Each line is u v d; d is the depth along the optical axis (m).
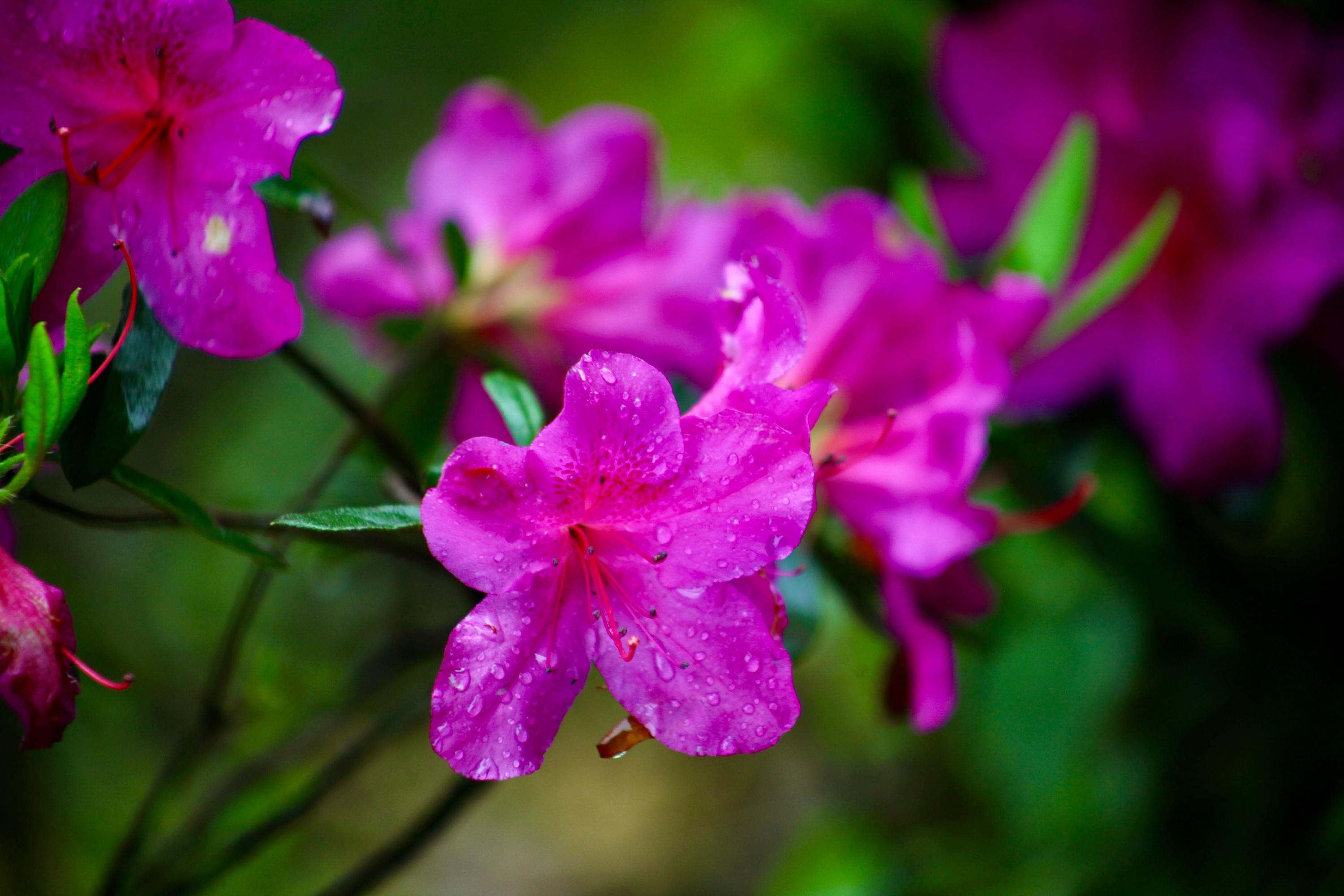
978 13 0.83
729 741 0.65
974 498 0.81
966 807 1.18
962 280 0.78
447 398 0.79
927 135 0.98
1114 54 0.81
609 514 0.65
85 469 0.66
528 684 0.64
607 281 0.80
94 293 0.66
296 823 0.77
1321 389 0.84
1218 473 0.80
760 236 0.75
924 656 0.72
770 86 1.04
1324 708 0.88
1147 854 0.94
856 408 0.74
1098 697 0.94
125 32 0.65
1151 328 0.80
